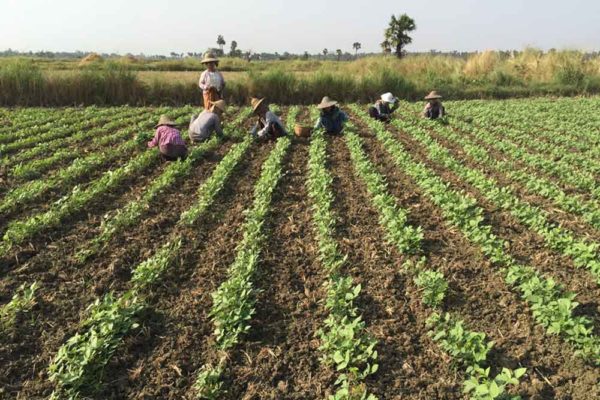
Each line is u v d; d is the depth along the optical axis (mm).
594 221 7293
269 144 11938
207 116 11844
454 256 6348
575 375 4227
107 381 4285
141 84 20219
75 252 6441
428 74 25188
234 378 4312
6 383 4223
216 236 6980
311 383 4227
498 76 25312
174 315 5160
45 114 16250
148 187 8766
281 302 5402
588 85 24922
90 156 10312
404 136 13273
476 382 3828
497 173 10094
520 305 5238
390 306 5285
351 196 8492
